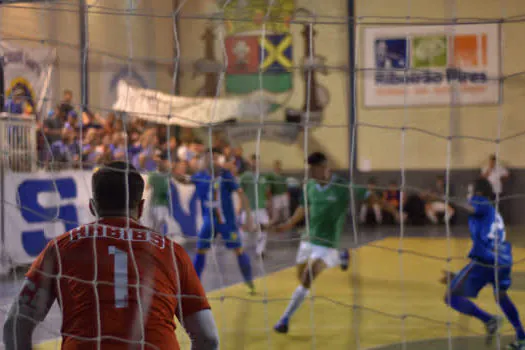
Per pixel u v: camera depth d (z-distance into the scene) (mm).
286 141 16125
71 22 9602
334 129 15914
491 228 4332
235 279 7098
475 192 4410
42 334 4188
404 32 14969
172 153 11438
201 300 2064
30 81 6852
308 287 4754
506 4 13359
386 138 15664
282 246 10375
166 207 8664
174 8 14117
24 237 6594
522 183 14438
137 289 1939
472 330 4711
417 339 4500
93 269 1953
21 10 6668
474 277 4352
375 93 15625
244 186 10805
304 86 15891
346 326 4910
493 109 14734
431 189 15250
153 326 1925
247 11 6543
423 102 15297
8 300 3137
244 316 5305
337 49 15438
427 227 14578
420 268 8047
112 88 11938
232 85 15875
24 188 6691
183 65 14430
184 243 9805
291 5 9641
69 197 7527
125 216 2113
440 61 14891
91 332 1878
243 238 9500
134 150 9812
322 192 5016
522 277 6980
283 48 15727
